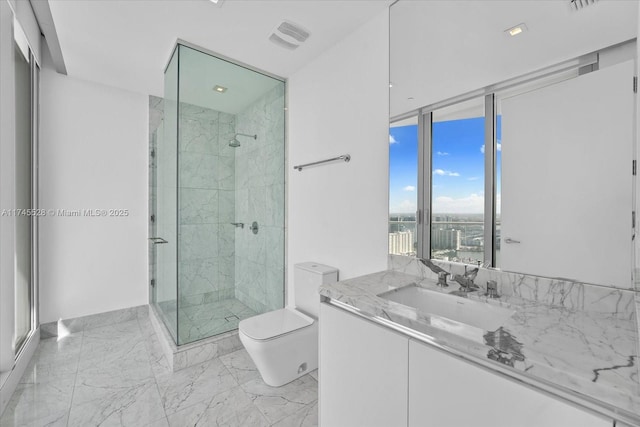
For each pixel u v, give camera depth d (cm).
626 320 94
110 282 295
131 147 305
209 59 229
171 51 225
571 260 107
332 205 212
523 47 121
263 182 274
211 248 264
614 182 97
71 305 274
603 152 99
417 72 158
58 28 195
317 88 227
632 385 59
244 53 223
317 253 226
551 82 112
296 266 221
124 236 302
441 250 148
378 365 110
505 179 125
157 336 262
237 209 282
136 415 160
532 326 91
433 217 151
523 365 72
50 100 262
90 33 201
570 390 67
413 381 97
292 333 185
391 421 105
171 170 240
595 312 101
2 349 171
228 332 237
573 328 90
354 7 174
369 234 185
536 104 117
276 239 265
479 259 134
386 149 174
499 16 128
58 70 259
